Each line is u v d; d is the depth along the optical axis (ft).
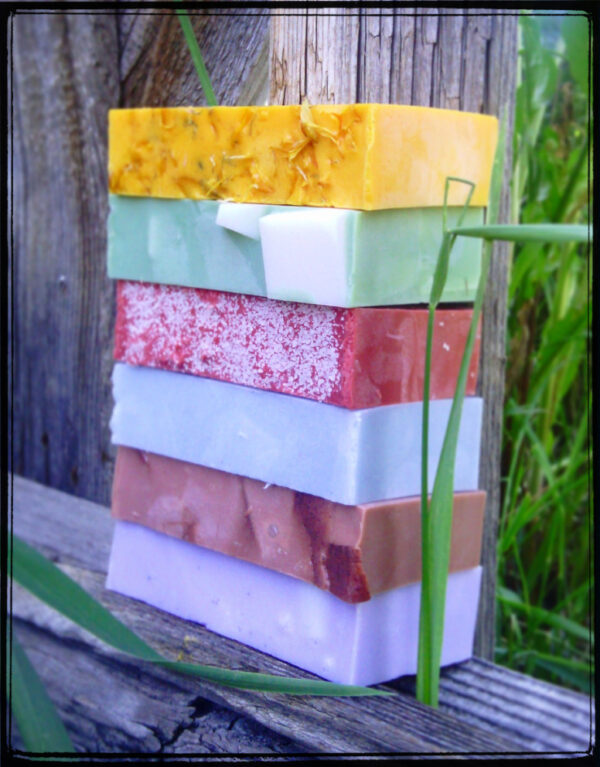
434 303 1.81
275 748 1.91
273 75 2.04
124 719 2.19
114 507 2.36
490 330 2.53
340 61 1.98
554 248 2.96
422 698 1.99
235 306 2.02
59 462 3.39
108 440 3.22
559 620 2.83
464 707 2.11
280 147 1.85
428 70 2.12
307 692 1.71
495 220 1.96
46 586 1.95
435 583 1.95
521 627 3.04
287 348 1.93
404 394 1.95
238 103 2.10
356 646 1.90
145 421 2.26
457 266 2.06
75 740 2.28
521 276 2.91
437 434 2.05
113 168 2.21
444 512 1.94
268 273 1.87
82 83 3.09
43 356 3.41
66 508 3.15
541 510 3.05
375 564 1.89
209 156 1.99
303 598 1.98
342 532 1.88
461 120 1.94
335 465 1.86
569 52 2.79
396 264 1.86
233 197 1.96
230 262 1.98
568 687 3.00
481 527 2.23
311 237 1.77
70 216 3.26
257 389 2.00
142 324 2.23
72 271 3.28
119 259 2.24
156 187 2.11
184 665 1.82
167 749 2.08
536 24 2.72
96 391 3.25
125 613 2.26
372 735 1.83
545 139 3.01
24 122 3.31
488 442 2.58
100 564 2.66
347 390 1.82
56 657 2.43
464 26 2.20
